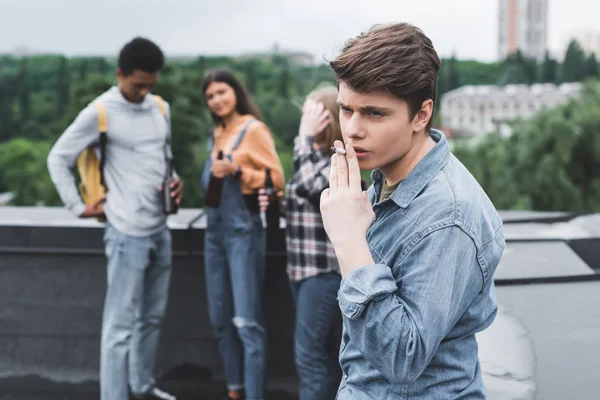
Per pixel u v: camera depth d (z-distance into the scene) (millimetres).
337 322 3201
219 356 3957
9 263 3996
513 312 2398
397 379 1165
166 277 3621
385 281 1163
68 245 3953
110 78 28250
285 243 3822
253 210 3445
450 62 106312
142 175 3422
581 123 32031
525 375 1815
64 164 3359
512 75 107875
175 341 3980
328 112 3131
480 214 1198
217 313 3568
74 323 3984
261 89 69625
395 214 1222
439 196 1186
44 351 4012
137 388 3633
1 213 4422
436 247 1157
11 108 86438
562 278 2826
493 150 34094
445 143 1246
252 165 3488
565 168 32375
